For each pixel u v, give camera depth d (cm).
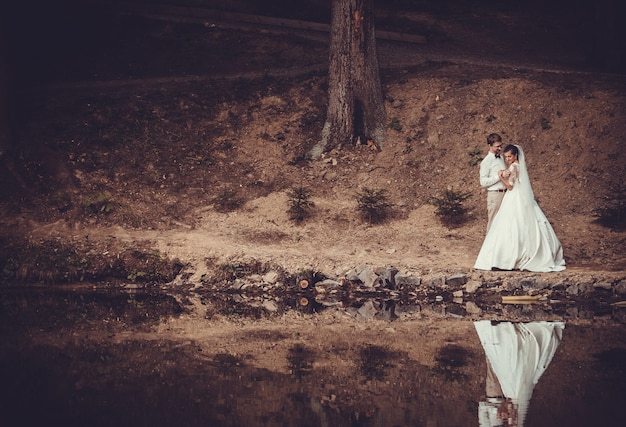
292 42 2444
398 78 2112
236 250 1503
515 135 1845
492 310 1203
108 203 1673
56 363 871
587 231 1550
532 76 2053
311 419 664
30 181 1720
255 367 855
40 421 659
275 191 1781
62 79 2247
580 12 2955
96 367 853
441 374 819
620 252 1453
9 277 1462
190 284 1437
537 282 1301
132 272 1468
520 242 1340
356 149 1895
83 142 1845
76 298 1338
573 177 1717
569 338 978
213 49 2422
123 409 695
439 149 1855
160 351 936
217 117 1984
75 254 1496
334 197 1764
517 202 1344
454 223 1642
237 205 1728
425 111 1950
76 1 2578
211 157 1866
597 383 764
